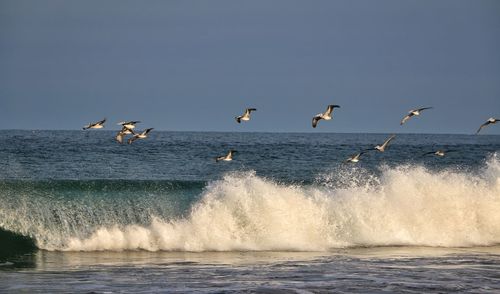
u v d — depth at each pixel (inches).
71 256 3563.0
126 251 3742.6
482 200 4286.4
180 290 2709.2
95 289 2721.5
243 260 3459.6
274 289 2736.2
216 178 6471.5
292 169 7327.8
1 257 3501.5
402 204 4215.1
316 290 2723.9
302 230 3996.1
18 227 3865.7
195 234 3865.7
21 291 2682.1
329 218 4077.3
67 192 4252.0
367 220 4124.0
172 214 4062.5
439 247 3993.6
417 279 2952.8
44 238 3826.3
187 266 3270.2
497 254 3727.9
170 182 4589.1
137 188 4426.7
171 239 3826.3
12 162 7440.9
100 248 3777.1
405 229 4141.2
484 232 4215.1
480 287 2800.2
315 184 5027.1
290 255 3634.4
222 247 3821.4
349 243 4010.8
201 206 3969.0
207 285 2807.6
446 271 3159.5
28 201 4047.7
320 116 3858.3
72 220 3956.7
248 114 4168.3
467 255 3673.7
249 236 3919.8
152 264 3326.8
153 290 2709.2
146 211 4067.4
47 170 6801.2
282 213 4003.4
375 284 2842.0
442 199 4254.4
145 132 4397.1
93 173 6653.5
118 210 4060.0
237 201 3993.6
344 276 3014.3
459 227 4200.3
